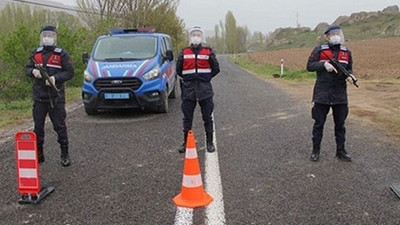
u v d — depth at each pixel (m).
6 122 9.48
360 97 12.80
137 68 9.57
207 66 6.63
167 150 6.82
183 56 6.63
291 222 4.09
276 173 5.54
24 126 9.11
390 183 5.09
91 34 20.53
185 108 6.71
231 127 8.47
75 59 16.80
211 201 4.62
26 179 4.66
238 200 4.64
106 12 28.38
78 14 29.14
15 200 4.80
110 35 11.30
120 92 9.41
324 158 6.18
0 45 15.30
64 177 5.54
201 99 6.58
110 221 4.18
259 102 12.02
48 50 5.81
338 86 5.86
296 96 13.43
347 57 5.82
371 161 5.99
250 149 6.74
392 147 6.72
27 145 4.62
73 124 9.09
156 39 10.91
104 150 6.87
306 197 4.71
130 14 29.97
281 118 9.40
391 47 49.69
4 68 16.19
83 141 7.51
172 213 4.34
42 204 4.65
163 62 10.48
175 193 4.90
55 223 4.16
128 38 10.95
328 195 4.76
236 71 28.81
